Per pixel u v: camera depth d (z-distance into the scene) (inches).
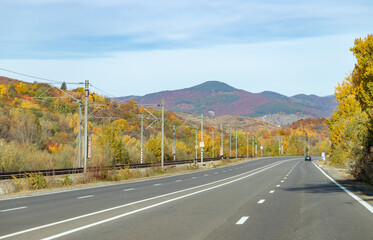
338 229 402.9
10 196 839.1
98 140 2421.3
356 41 1171.9
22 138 2989.7
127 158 2534.5
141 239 354.0
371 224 434.9
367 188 965.8
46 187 1078.4
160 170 2001.7
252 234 375.6
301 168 2500.0
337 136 2155.5
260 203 656.4
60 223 452.8
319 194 814.5
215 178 1504.7
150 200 718.5
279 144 7864.2
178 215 517.0
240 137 6830.7
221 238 356.5
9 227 426.0
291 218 484.1
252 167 2726.4
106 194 856.9
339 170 2049.7
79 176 1359.5
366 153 1209.4
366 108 1163.9
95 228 416.2
